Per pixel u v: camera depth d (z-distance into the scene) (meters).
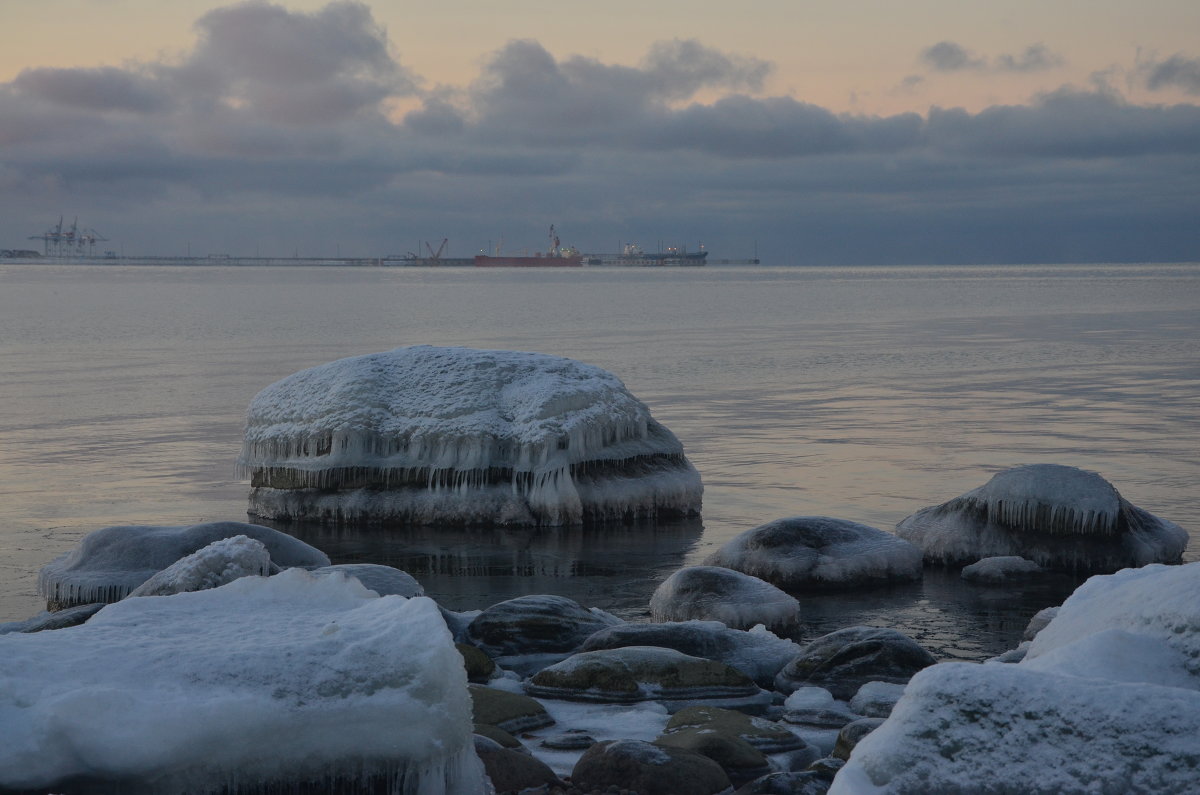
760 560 11.60
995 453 18.72
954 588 11.46
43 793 3.96
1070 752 3.55
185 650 4.50
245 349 40.94
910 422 22.53
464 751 4.55
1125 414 23.31
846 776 3.75
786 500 15.57
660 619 9.96
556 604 8.78
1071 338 46.22
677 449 15.84
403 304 81.31
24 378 31.12
